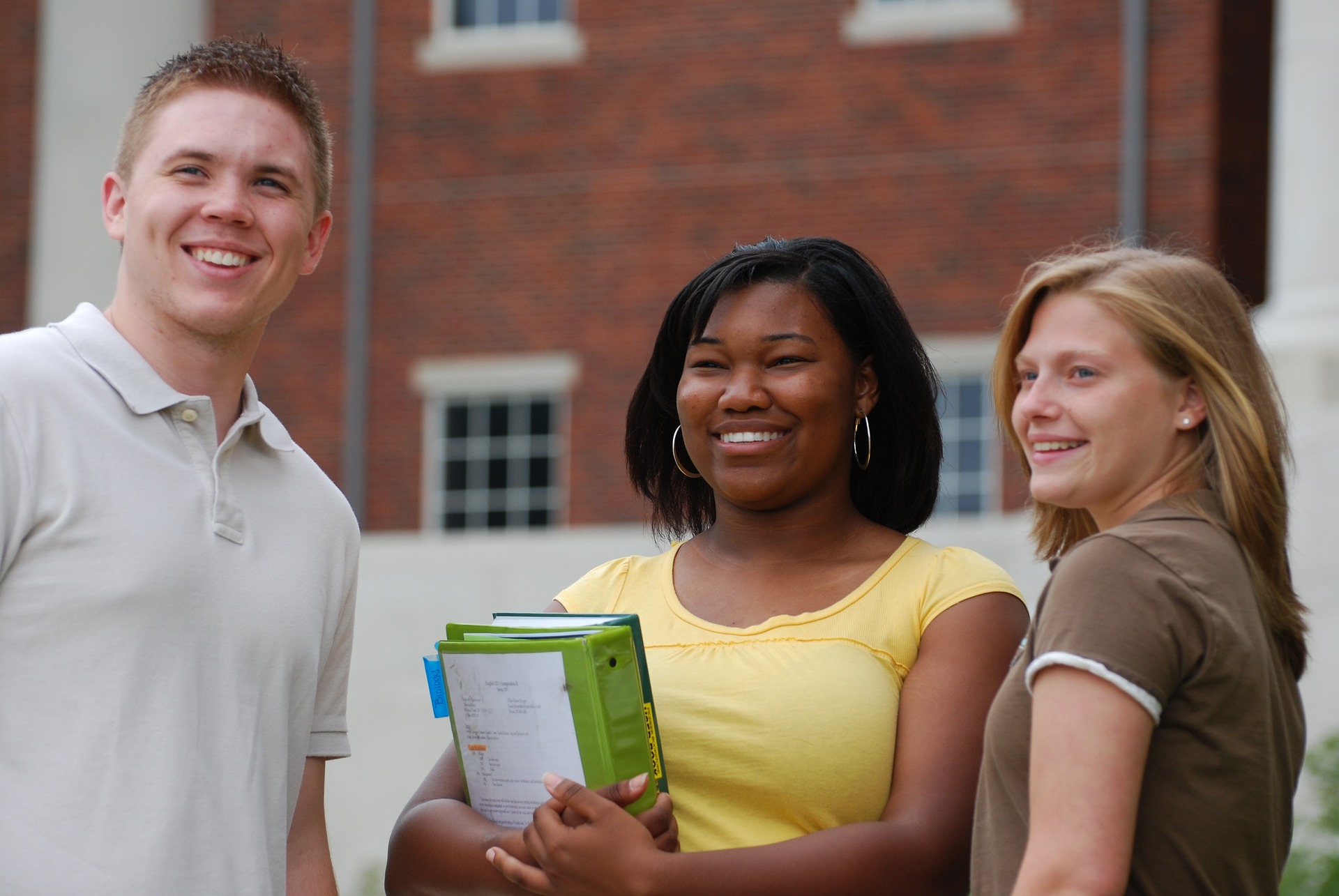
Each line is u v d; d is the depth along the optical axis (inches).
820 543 160.4
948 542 476.1
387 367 765.9
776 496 157.8
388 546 526.0
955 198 718.5
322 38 778.2
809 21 737.0
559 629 145.8
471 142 766.5
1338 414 447.8
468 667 144.3
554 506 751.1
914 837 140.0
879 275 164.1
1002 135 716.7
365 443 763.4
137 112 154.8
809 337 157.0
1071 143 710.5
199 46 158.1
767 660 151.0
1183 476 130.0
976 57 721.6
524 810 145.9
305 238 157.3
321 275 774.5
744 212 737.0
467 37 772.6
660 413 173.3
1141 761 117.0
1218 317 130.3
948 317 715.4
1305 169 500.7
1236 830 120.3
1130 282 130.3
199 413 150.1
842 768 145.5
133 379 147.4
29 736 137.6
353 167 771.4
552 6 769.6
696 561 164.1
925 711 147.3
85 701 138.7
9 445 139.4
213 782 143.7
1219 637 119.3
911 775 144.5
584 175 755.4
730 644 153.8
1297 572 441.1
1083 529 144.7
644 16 753.6
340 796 511.5
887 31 729.0
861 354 161.6
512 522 754.8
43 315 764.6
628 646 143.1
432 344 763.4
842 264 162.1
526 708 141.9
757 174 737.0
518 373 753.0
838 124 730.8
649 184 747.4
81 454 142.3
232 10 783.1
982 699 147.1
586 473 744.3
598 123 755.4
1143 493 131.0
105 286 769.6
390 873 153.8
